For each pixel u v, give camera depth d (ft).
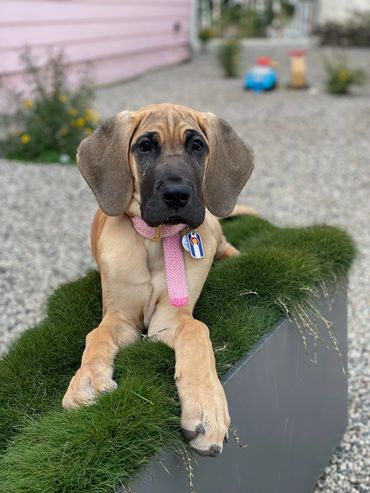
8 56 8.21
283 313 2.40
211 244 2.38
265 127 8.55
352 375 3.41
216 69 13.64
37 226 5.10
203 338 2.00
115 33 11.41
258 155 7.35
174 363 2.01
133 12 12.06
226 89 11.19
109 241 2.32
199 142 2.19
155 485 1.70
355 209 5.71
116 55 11.59
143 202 2.07
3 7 8.03
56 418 1.83
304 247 2.81
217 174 2.27
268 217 5.49
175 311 2.27
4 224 5.12
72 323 2.53
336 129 8.46
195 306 2.48
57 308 2.64
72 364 2.39
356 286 4.30
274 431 2.33
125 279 2.29
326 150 7.55
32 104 7.16
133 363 2.02
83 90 7.52
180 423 1.77
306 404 2.57
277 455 2.38
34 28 8.75
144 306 2.33
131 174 2.21
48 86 8.03
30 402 2.19
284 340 2.35
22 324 3.65
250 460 2.17
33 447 1.74
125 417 1.73
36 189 5.94
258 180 6.51
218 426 1.74
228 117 9.03
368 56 14.90
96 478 1.61
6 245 4.74
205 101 10.05
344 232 3.00
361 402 3.23
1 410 2.15
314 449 2.70
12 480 1.65
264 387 2.22
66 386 2.27
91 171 2.24
